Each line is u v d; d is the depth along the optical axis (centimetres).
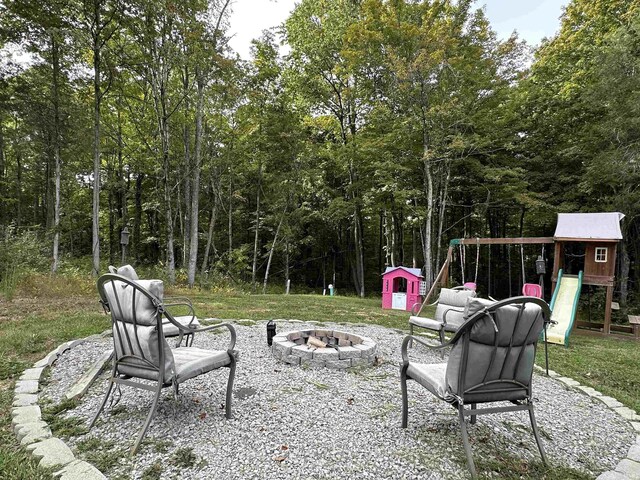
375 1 988
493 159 1180
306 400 274
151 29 930
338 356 352
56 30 794
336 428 232
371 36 992
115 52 955
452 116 1025
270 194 1545
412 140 1134
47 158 1043
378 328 566
